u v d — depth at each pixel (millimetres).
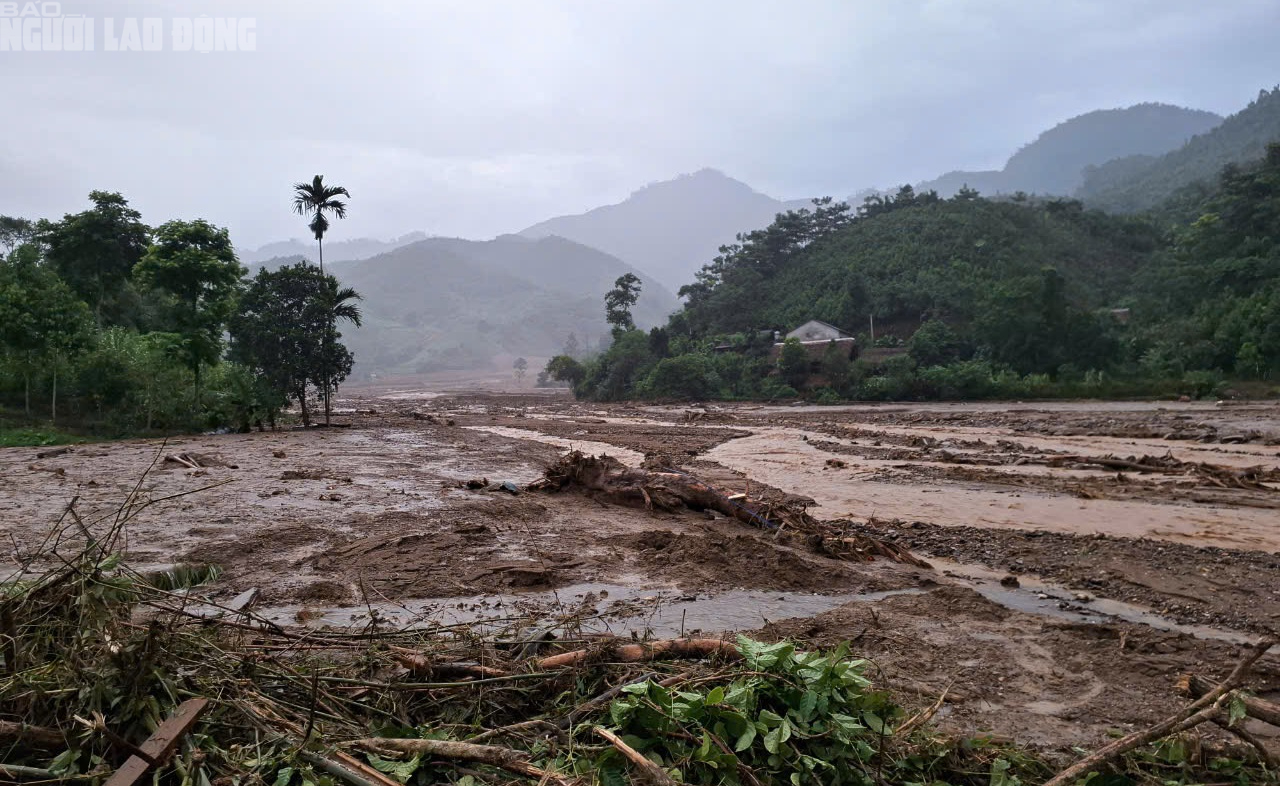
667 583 9453
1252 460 22203
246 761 3668
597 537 12031
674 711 4059
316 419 42500
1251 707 4359
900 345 70812
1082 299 80750
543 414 53094
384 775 3682
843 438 31203
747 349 77812
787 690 4301
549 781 3637
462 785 3674
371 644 5543
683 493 14523
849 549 11578
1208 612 8781
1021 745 5094
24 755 3602
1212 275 67188
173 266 33969
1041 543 12398
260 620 5406
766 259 102438
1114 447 26094
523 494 15992
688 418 44875
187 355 34656
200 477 17469
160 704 3902
